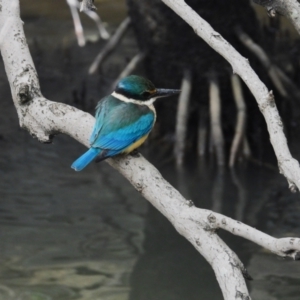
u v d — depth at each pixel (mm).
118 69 17781
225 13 14508
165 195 5785
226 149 15023
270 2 6074
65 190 13055
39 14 20531
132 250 10992
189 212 5391
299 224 11547
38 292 9727
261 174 13875
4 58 7109
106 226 11734
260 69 14984
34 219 11922
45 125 6844
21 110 6945
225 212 12148
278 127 5184
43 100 6926
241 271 4992
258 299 9477
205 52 14570
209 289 9977
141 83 7992
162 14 14633
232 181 13570
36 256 10773
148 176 6074
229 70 14695
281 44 17125
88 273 10297
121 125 7551
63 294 9539
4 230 11516
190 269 10570
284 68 16656
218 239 5191
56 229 11578
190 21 5895
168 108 15180
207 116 14938
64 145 15273
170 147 15047
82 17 20000
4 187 13133
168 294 9891
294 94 15680
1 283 9898
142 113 7754
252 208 12305
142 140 7816
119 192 13070
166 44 14781
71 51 18641
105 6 20641
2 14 7215
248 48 14680
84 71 17859
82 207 12383
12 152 14781
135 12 15125
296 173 4836
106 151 7258
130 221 11930
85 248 10938
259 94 5371
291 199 12648
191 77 14773
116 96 8039
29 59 7062
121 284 10047
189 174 13953
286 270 10391
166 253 10969
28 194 12867
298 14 6004
